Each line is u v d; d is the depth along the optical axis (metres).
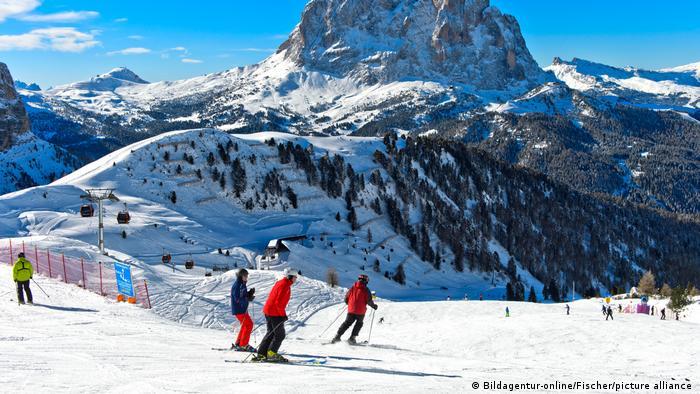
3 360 13.55
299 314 62.69
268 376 12.38
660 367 24.06
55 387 10.46
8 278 39.53
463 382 12.97
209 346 18.94
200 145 195.75
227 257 126.19
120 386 10.67
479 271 186.38
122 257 70.75
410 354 20.30
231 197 180.50
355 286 22.84
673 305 74.25
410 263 173.75
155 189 167.62
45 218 123.94
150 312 33.09
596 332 41.00
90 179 164.00
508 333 43.28
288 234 161.12
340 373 13.66
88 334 20.70
